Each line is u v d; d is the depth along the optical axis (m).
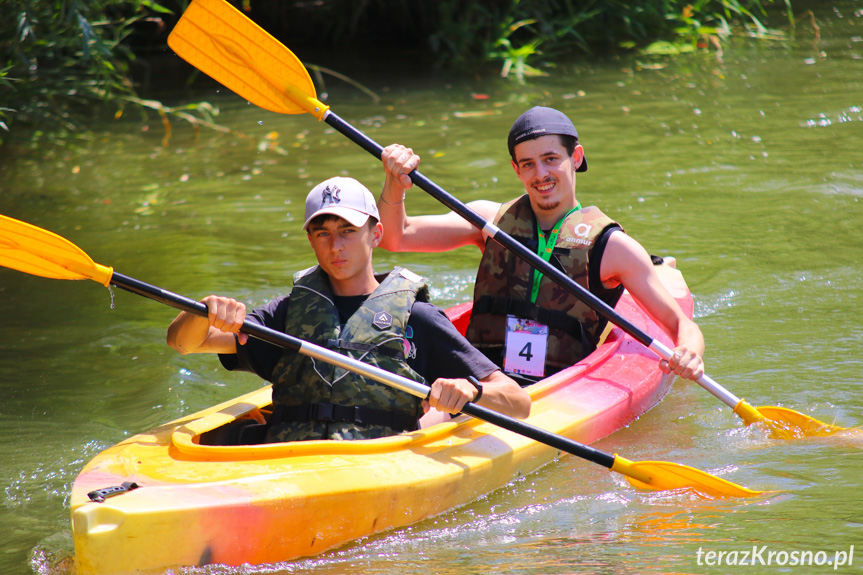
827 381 14.10
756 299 17.53
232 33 13.51
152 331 16.88
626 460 10.89
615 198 23.92
